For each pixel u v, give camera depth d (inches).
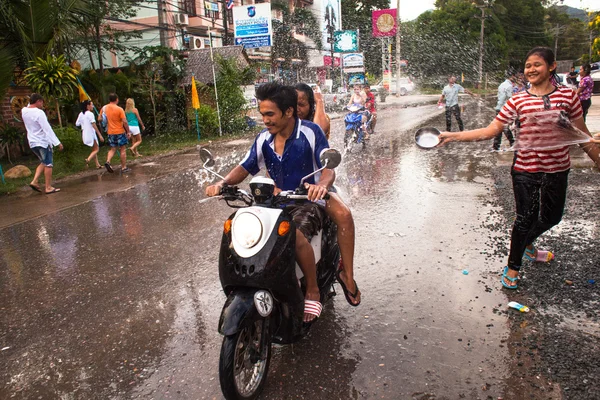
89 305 170.9
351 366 124.8
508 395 110.1
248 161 133.0
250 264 107.7
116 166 470.3
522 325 137.9
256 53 1179.3
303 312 118.3
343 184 322.7
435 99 1325.0
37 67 493.0
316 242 126.5
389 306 154.4
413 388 114.7
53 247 236.7
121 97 690.2
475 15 1871.3
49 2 511.2
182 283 183.5
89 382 126.4
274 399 113.6
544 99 140.3
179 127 746.2
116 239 242.1
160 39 889.5
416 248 200.4
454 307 150.9
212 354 135.3
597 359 120.6
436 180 317.4
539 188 147.5
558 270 169.6
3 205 330.0
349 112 473.1
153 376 126.9
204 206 295.3
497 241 202.1
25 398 121.7
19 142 556.1
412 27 1948.8
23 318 164.6
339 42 1747.0
